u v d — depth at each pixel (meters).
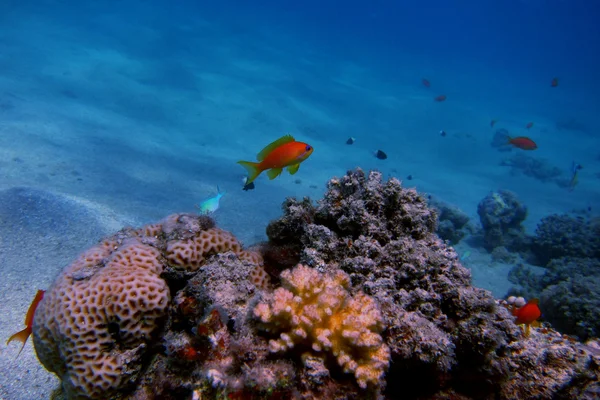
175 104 20.45
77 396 2.29
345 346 1.97
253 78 28.05
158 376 2.31
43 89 17.48
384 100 31.83
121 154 13.20
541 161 24.69
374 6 97.19
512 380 2.53
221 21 46.81
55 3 34.81
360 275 2.64
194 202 10.87
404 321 2.21
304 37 55.94
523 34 103.19
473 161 24.36
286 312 2.00
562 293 6.87
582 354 2.76
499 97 47.12
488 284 10.35
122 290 2.35
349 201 3.01
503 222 12.78
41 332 2.34
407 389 2.30
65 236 6.58
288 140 3.22
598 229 11.12
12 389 3.48
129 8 40.44
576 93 61.62
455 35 101.56
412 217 2.98
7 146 11.09
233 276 2.55
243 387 1.83
